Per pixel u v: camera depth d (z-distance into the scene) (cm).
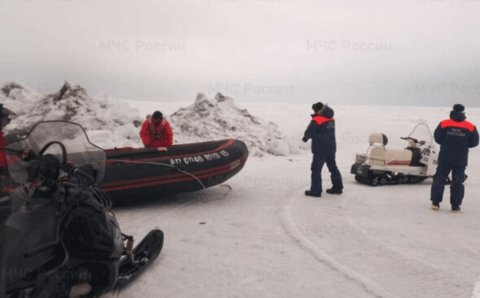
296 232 616
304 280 455
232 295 418
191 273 469
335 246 560
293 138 1698
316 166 871
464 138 752
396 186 1054
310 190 880
